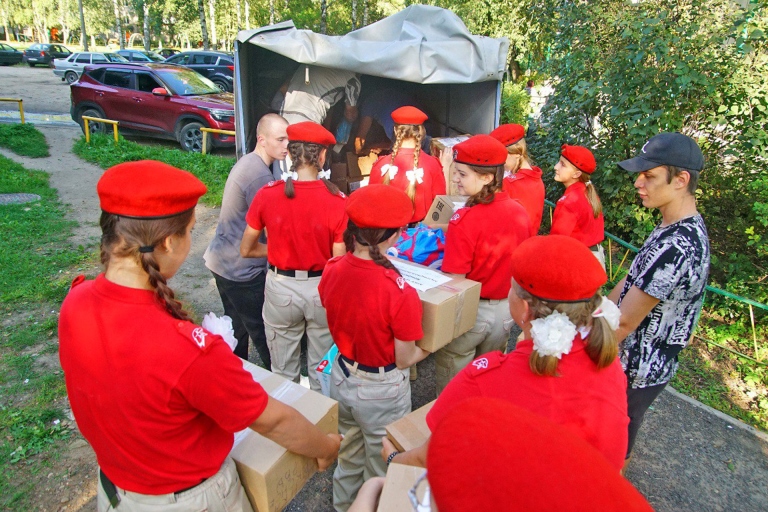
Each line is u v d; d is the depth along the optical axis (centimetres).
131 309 118
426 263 299
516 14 1038
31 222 636
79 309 121
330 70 439
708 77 462
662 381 214
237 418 123
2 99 1087
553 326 119
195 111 1010
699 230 198
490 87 497
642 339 208
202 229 660
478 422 63
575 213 337
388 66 407
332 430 174
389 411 213
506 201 249
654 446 305
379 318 194
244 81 415
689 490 274
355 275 197
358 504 129
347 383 214
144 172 118
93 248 577
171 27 4762
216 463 133
